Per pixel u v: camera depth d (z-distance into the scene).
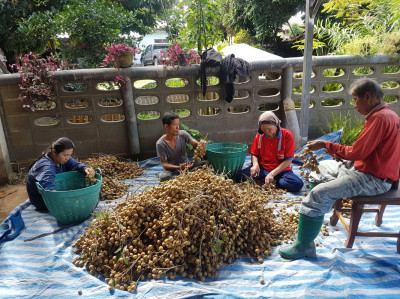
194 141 4.31
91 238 2.62
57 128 5.01
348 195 2.46
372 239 2.90
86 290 2.28
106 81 4.88
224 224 2.68
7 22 9.41
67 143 3.38
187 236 2.47
